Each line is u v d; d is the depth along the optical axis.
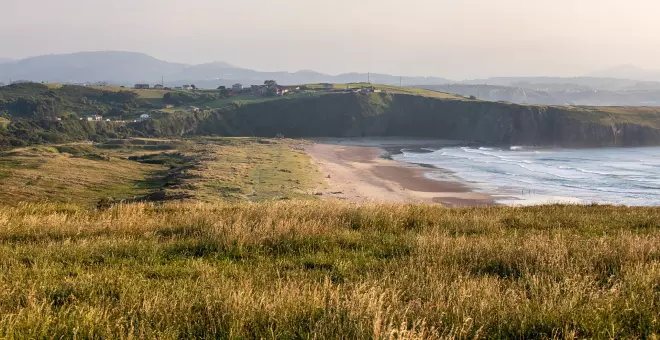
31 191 57.06
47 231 10.09
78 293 5.62
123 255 8.02
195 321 4.64
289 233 9.36
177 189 59.09
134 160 99.69
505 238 9.62
